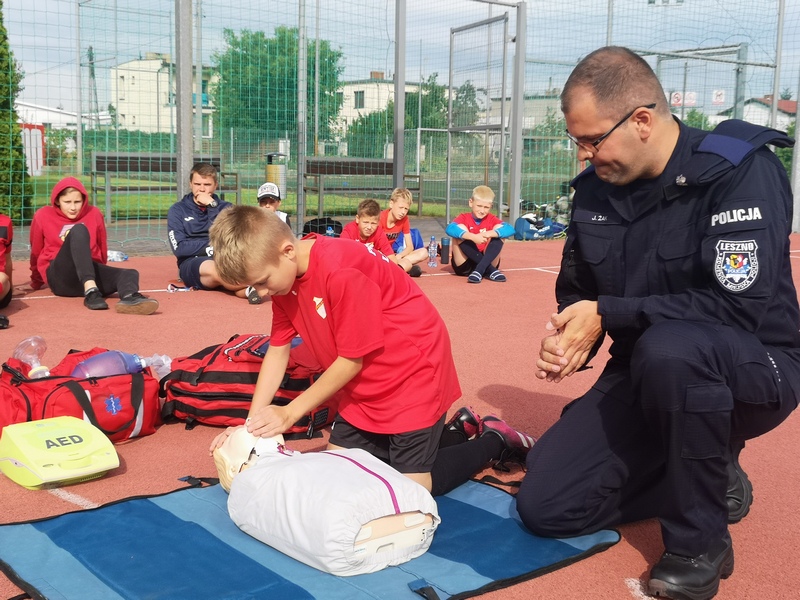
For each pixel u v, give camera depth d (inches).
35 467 117.9
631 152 95.5
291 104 767.1
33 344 156.4
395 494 95.7
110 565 93.7
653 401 88.7
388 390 108.3
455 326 252.2
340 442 116.3
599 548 101.6
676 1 596.7
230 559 96.1
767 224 89.7
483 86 549.0
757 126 96.1
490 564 96.8
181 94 384.5
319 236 105.9
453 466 117.6
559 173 623.8
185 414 148.9
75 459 120.6
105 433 136.4
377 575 93.5
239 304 277.9
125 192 582.2
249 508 100.1
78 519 106.4
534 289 334.6
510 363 204.7
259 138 757.9
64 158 620.1
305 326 109.3
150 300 252.7
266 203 334.3
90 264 265.7
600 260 105.8
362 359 105.7
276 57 746.2
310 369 146.0
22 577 90.3
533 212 592.1
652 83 94.1
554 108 609.0
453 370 116.3
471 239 357.1
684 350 86.6
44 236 287.1
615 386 106.1
